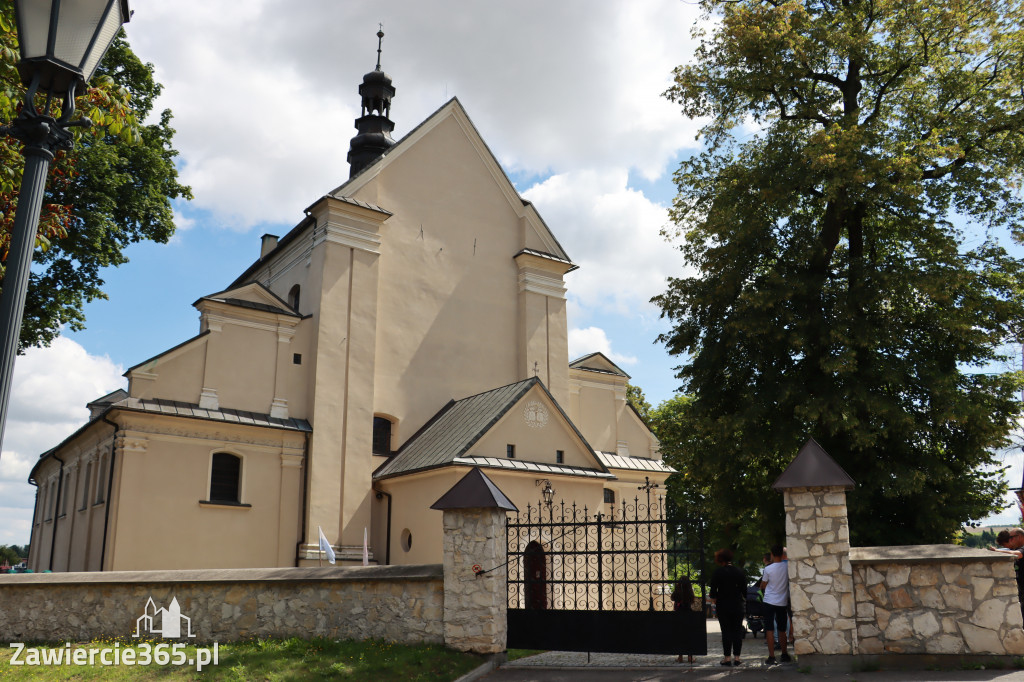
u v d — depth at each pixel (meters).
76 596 15.95
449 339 31.42
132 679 11.80
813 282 20.17
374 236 29.81
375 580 14.64
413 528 25.70
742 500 22.53
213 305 26.27
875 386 19.77
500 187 34.41
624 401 34.47
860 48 20.58
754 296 19.98
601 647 13.62
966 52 21.55
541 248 34.69
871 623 12.16
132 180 26.27
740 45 21.19
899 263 20.44
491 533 13.99
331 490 26.69
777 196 19.97
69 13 6.67
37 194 6.64
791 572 12.52
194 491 24.66
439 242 32.00
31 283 24.69
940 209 20.77
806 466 12.69
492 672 13.12
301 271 30.11
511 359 32.94
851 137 19.39
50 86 6.75
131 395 24.31
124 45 26.17
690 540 14.27
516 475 25.08
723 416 20.94
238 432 25.78
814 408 18.91
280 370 27.17
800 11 20.78
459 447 24.83
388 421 29.59
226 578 15.28
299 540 26.11
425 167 32.28
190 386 25.42
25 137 6.70
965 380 20.33
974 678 10.85
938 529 19.73
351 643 13.91
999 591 11.70
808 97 22.75
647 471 32.53
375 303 29.25
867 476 19.75
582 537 26.03
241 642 14.72
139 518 23.56
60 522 31.62
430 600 14.18
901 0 20.52
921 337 20.73
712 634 21.56
